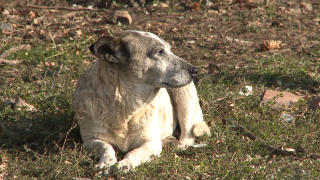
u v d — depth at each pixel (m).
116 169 6.97
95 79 7.77
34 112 9.81
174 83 7.72
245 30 18.86
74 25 18.58
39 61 13.72
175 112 9.51
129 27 18.86
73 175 6.92
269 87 12.45
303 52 15.86
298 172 7.44
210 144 8.41
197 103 9.60
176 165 7.33
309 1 24.36
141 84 7.66
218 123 9.75
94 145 7.66
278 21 20.39
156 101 8.15
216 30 18.83
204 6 22.53
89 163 7.35
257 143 8.50
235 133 9.20
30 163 7.21
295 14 21.69
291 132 9.14
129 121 7.82
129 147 8.09
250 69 13.73
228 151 8.28
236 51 16.00
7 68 13.03
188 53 15.66
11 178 6.72
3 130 8.73
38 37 16.66
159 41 7.73
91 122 7.78
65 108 9.91
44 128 9.26
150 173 7.17
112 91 7.59
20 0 21.52
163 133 9.05
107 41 7.20
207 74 13.19
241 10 22.06
